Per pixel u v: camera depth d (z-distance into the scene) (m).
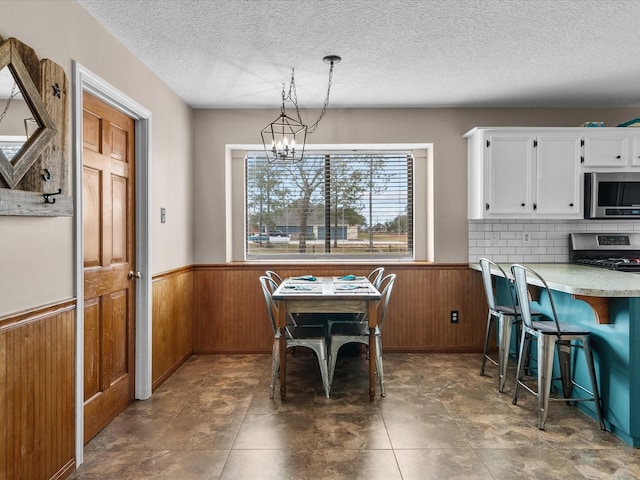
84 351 2.46
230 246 4.51
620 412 2.46
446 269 4.32
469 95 3.91
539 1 2.33
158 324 3.35
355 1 2.31
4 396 1.71
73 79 2.21
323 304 3.05
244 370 3.79
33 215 1.84
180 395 3.19
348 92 3.82
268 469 2.17
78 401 2.21
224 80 3.48
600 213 3.87
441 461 2.24
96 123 2.60
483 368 3.62
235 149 4.51
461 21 2.54
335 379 3.53
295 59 3.07
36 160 1.86
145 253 3.12
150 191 3.17
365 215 4.63
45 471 1.96
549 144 3.93
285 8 2.38
